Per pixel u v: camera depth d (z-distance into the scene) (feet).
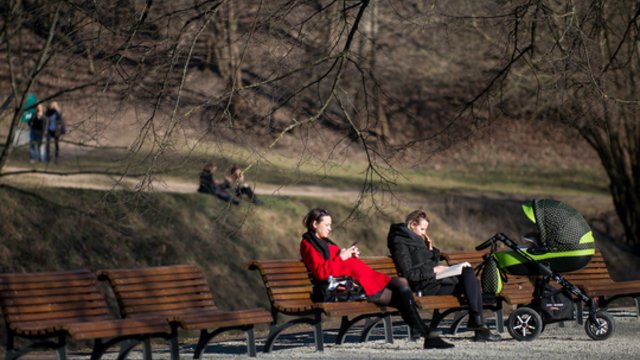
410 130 269.64
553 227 80.18
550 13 98.63
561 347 74.95
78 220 131.44
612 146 195.83
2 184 127.13
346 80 209.77
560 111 124.88
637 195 196.75
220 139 90.94
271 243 152.97
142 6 93.15
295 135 220.23
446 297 78.33
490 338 79.15
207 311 70.33
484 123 123.65
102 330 60.64
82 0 94.27
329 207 168.86
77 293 66.80
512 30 106.63
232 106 91.86
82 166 165.27
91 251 130.00
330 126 226.38
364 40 107.04
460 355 69.26
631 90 126.62
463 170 252.21
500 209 195.52
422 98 279.90
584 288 94.84
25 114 116.78
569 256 80.23
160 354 79.66
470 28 138.31
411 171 233.76
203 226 144.66
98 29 93.30
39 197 130.41
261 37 92.12
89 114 109.70
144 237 136.26
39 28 103.30
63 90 107.14
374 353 71.72
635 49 117.50
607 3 120.78
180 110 90.68
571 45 97.50
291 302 73.92
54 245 126.93
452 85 285.84
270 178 186.80
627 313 111.04
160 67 87.35
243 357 71.15
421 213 80.69
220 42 107.65
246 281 143.43
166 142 84.33
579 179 268.00
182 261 137.90
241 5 105.50
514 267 81.71
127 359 77.61
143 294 68.64
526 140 278.26
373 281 75.10
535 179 258.98
